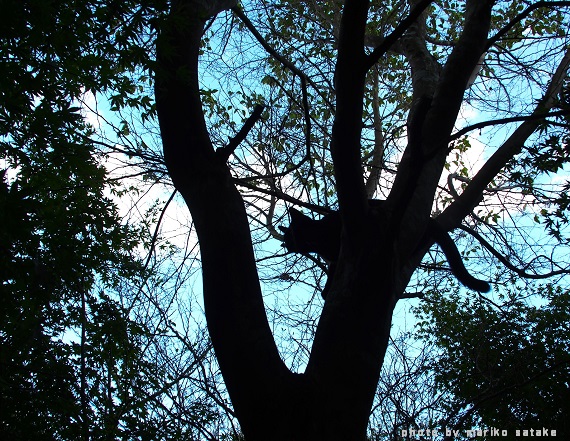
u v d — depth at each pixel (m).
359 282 2.90
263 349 2.73
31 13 2.78
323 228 5.30
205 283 2.87
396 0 7.18
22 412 3.90
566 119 4.21
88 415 4.29
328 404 2.67
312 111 6.66
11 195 2.30
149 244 5.17
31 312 3.99
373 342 2.84
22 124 3.46
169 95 3.06
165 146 3.08
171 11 3.31
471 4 3.92
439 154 3.52
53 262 4.02
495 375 6.26
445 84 3.61
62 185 4.27
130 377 4.48
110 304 4.54
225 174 3.08
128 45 3.09
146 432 4.18
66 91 3.21
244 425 2.69
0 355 3.79
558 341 6.65
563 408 6.27
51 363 4.21
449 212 4.16
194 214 3.00
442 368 6.25
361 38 2.84
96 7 3.00
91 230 4.37
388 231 2.82
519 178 4.60
